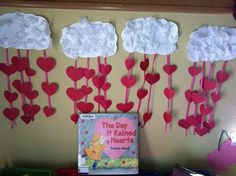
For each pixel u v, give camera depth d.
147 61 1.21
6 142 1.26
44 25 1.13
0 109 1.22
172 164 1.34
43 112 1.24
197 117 1.29
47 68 1.19
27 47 1.16
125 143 1.25
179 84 1.25
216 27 1.19
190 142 1.32
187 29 1.19
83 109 1.24
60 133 1.27
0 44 1.14
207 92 1.27
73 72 1.20
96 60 1.20
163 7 1.15
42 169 1.25
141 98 1.25
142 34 1.17
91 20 1.16
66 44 1.16
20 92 1.21
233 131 1.32
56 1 1.12
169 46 1.19
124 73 1.22
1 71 1.19
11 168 1.23
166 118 1.28
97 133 1.24
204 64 1.23
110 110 1.25
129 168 1.25
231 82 1.27
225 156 1.34
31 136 1.26
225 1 1.17
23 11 1.13
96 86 1.22
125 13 1.16
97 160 1.24
